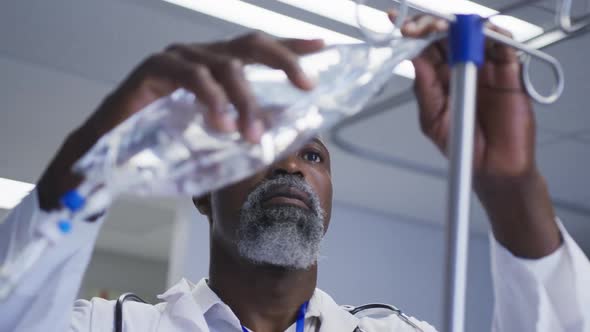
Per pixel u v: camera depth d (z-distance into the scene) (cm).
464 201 61
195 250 461
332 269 484
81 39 276
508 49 73
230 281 121
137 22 261
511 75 74
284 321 122
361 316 131
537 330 83
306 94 55
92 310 115
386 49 62
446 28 66
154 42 275
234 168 54
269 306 119
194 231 465
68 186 59
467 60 63
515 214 79
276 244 112
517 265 83
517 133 74
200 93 52
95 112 60
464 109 62
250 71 56
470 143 62
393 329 129
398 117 331
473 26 63
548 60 70
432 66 74
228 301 121
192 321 118
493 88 75
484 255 542
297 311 123
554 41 114
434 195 457
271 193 114
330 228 490
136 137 53
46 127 363
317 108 56
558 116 324
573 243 83
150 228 607
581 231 517
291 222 112
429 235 526
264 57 55
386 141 368
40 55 289
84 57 289
